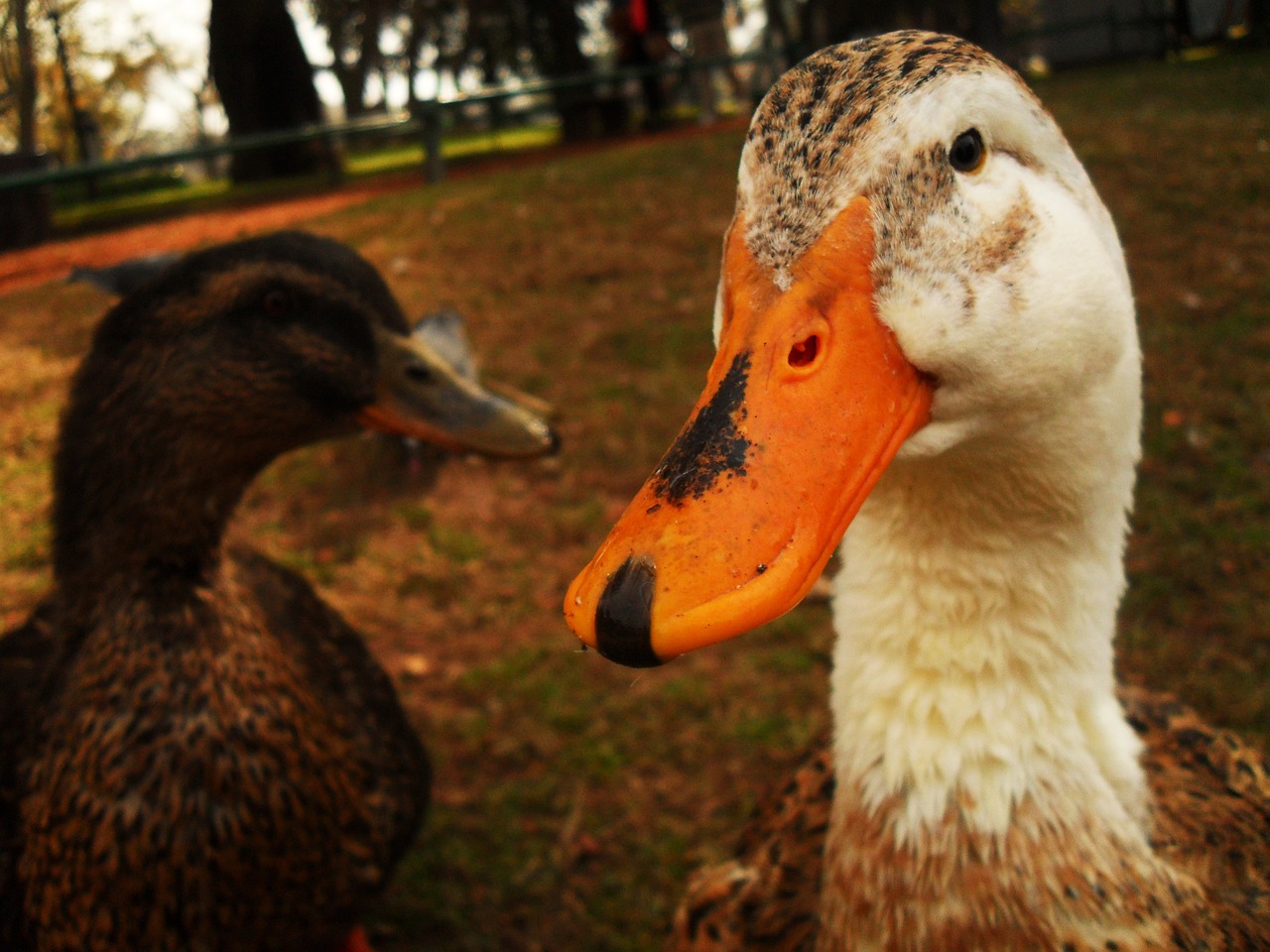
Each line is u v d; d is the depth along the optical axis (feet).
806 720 1.59
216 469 1.16
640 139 6.72
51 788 1.07
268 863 1.09
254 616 1.16
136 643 1.09
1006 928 0.82
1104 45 8.13
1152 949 0.81
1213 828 0.94
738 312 0.74
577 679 1.69
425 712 1.65
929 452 0.77
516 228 3.69
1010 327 0.75
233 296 1.15
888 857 0.84
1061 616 0.83
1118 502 0.86
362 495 2.13
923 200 0.74
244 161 7.82
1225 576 1.74
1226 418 2.13
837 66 0.77
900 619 0.85
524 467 2.19
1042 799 0.83
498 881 1.42
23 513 2.01
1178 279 2.76
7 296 3.54
